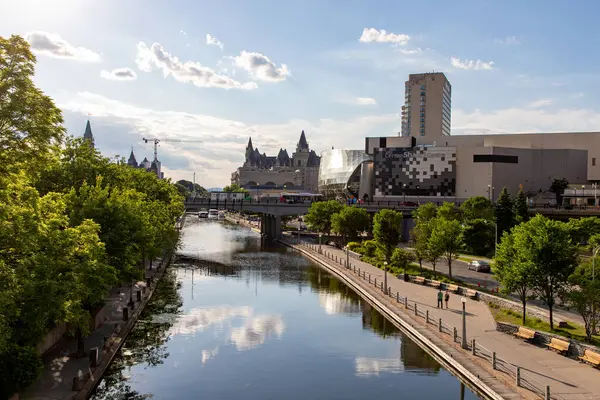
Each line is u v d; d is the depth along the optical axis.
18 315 27.45
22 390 31.69
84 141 78.50
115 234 48.91
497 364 37.97
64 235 32.84
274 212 157.25
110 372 40.75
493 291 64.06
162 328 53.72
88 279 38.03
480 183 174.38
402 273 81.69
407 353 46.00
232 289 76.88
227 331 53.31
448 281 73.31
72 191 51.91
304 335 52.19
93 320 47.97
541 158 178.88
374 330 53.88
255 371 41.88
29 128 28.72
